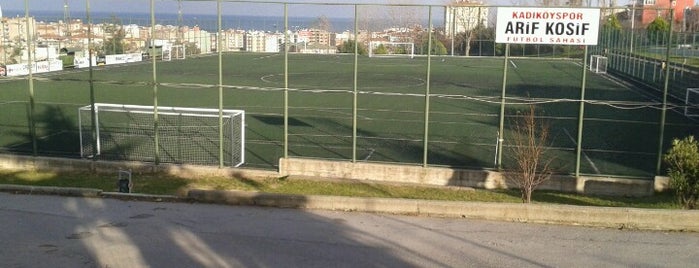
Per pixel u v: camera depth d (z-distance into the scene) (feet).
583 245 26.43
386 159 54.95
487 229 28.58
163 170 48.67
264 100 95.86
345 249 25.77
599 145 62.08
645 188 43.19
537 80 128.47
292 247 26.02
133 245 26.27
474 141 63.26
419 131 69.41
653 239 27.30
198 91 105.29
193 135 62.18
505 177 45.01
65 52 108.58
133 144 58.39
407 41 97.30
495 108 88.89
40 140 61.67
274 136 65.41
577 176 44.37
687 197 35.65
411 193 42.24
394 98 99.09
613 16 127.44
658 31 106.83
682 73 97.45
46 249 25.75
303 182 45.47
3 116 75.72
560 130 70.23
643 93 107.55
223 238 27.20
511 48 171.42
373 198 31.94
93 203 33.40
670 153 36.32
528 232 28.19
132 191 40.86
